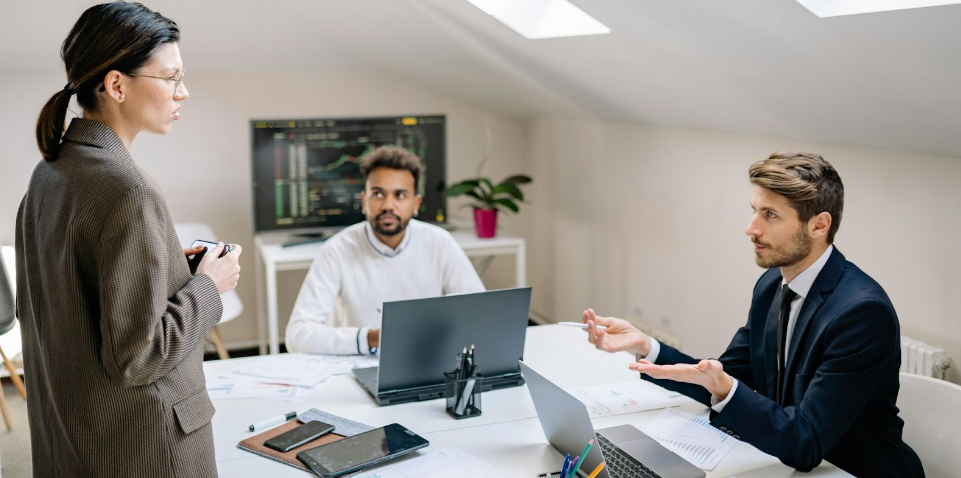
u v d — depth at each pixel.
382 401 2.10
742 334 2.21
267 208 4.29
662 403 2.10
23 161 4.20
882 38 1.86
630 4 2.34
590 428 1.61
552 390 1.68
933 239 2.52
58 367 1.53
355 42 4.23
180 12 3.95
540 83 3.79
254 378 2.28
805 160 1.85
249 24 4.12
